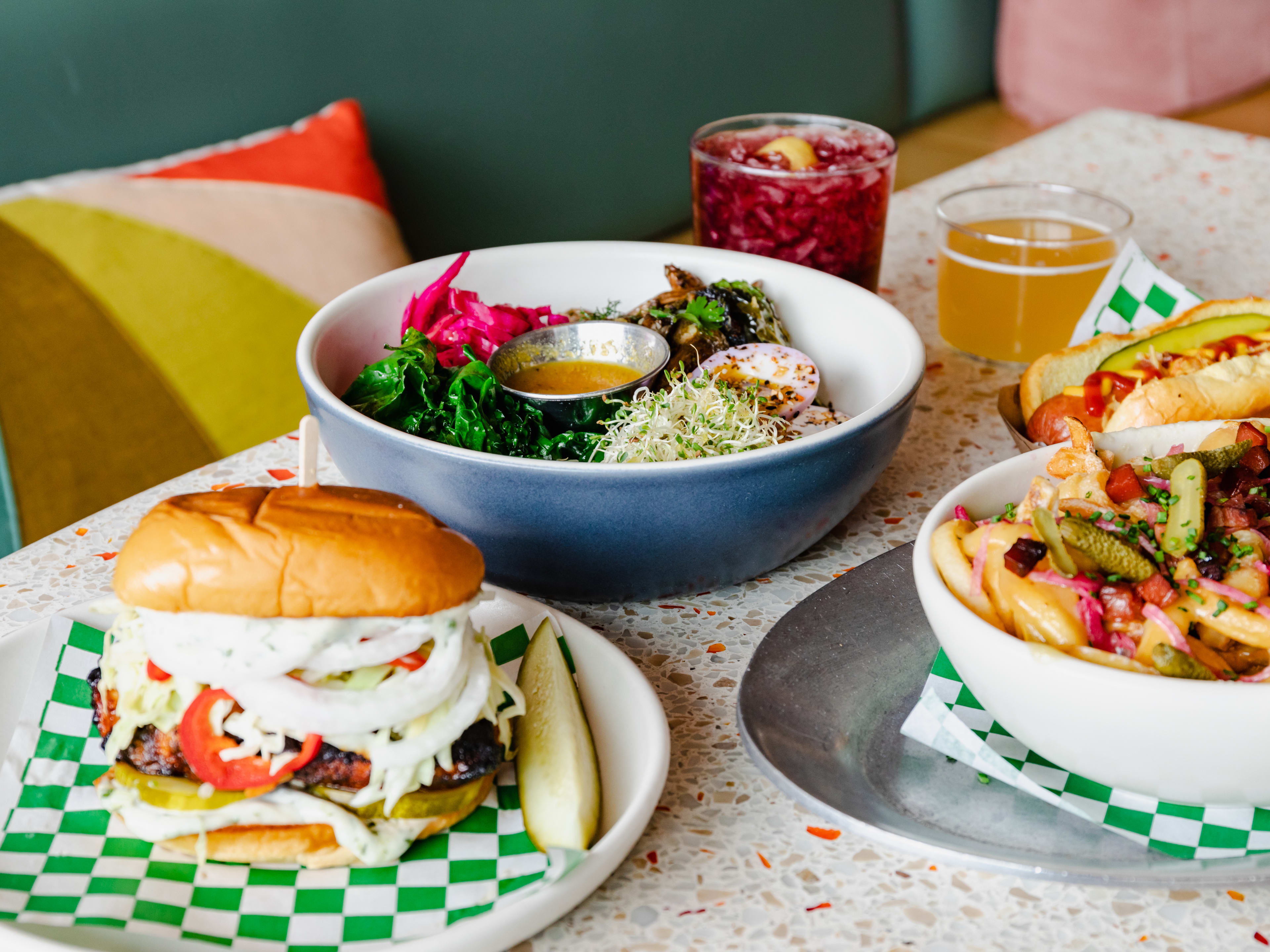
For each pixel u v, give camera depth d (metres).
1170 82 4.47
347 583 0.71
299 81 2.47
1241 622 0.72
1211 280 1.72
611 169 3.08
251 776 0.74
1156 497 0.84
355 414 0.99
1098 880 0.70
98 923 0.70
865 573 1.04
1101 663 0.71
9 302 1.97
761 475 0.92
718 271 1.39
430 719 0.76
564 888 0.70
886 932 0.71
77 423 1.99
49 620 0.93
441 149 2.71
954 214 1.65
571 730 0.81
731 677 0.96
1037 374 1.24
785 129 1.70
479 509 0.95
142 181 2.14
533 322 1.35
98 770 0.84
